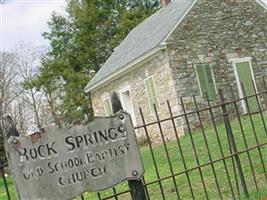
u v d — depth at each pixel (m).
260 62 24.53
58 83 44.66
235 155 7.17
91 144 5.65
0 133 17.25
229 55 23.81
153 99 24.00
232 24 24.31
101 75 28.73
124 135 5.80
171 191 9.22
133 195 5.88
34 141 5.42
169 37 22.78
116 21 44.31
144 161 14.44
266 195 6.96
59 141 5.53
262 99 23.44
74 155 5.56
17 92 45.25
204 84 22.84
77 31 44.69
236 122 18.05
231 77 23.55
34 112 45.62
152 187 9.83
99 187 5.61
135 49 25.98
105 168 5.66
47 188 5.41
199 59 23.11
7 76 44.34
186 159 12.69
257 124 15.50
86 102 41.62
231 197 7.69
